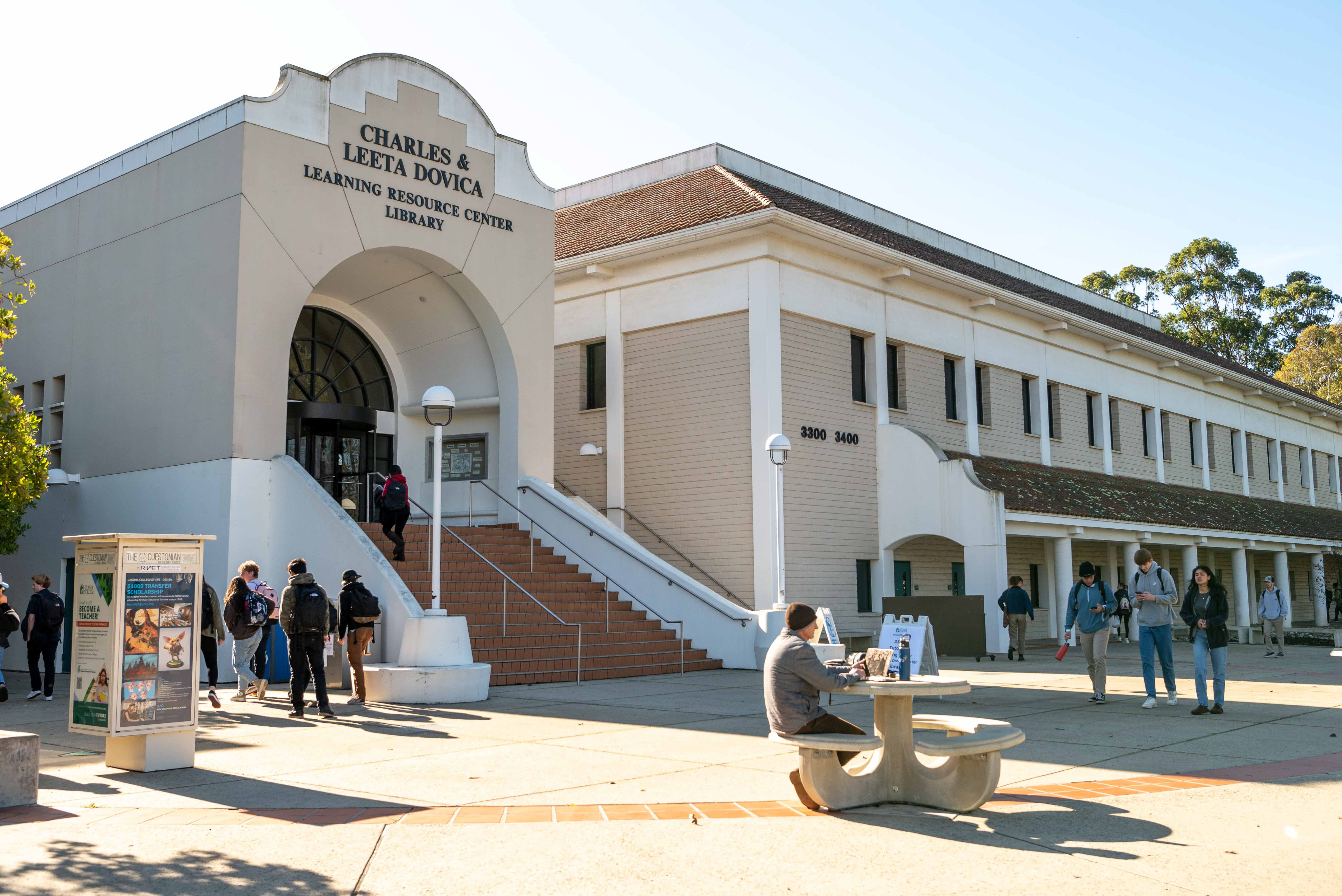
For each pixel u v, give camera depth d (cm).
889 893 499
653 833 612
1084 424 3291
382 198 1894
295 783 778
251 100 1716
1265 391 4369
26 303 2105
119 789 759
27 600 2050
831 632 1584
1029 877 524
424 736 1026
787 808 681
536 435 2150
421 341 2236
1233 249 7644
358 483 2148
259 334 1697
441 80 2016
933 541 2692
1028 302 2928
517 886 510
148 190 1881
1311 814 662
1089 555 3300
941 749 638
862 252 2442
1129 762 859
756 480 2236
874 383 2528
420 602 1652
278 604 1438
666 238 2353
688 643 1908
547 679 1587
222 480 1653
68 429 1994
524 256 2148
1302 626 4394
